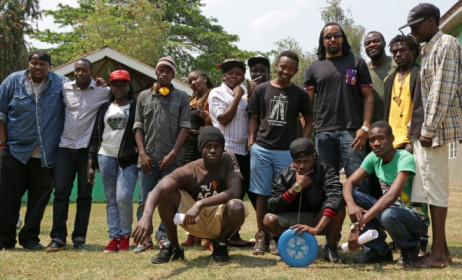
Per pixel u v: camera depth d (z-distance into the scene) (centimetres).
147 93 529
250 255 470
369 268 401
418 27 423
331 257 431
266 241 499
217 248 437
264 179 495
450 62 403
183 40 3362
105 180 525
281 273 378
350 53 514
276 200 440
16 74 541
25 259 457
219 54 3272
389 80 509
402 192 444
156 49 2494
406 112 490
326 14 2908
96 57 1353
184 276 374
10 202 528
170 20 3456
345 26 2886
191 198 437
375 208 400
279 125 494
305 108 507
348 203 412
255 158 500
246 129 546
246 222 789
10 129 530
